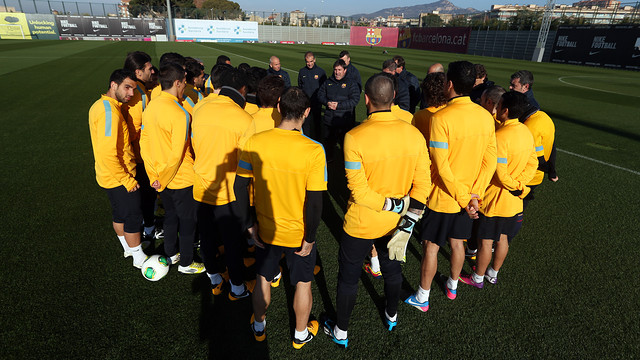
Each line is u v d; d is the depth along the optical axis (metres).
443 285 2.76
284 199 1.80
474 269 2.73
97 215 3.61
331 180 4.88
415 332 2.29
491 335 2.27
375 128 1.76
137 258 2.78
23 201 3.84
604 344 2.21
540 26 28.95
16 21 33.53
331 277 2.84
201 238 2.44
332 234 3.50
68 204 3.81
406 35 45.97
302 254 1.89
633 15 25.03
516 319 2.41
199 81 3.50
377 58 25.03
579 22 27.00
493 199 2.43
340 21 52.97
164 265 2.72
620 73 19.78
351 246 1.96
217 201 2.30
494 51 32.53
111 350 2.07
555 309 2.51
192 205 2.60
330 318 2.42
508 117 2.31
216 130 2.16
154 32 39.44
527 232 3.55
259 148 1.74
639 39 20.69
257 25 44.41
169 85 2.29
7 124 6.82
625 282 2.80
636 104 10.70
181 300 2.52
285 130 1.75
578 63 24.86
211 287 2.68
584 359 2.11
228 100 2.24
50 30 34.97
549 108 9.91
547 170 2.81
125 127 2.67
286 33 46.78
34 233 3.24
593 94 12.41
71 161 5.06
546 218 3.84
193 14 45.78
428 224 2.31
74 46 26.38
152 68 3.05
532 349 2.17
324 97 5.14
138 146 3.04
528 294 2.66
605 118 8.80
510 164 2.33
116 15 40.62
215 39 42.34
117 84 2.34
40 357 1.99
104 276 2.71
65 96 9.56
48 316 2.28
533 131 2.76
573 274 2.90
